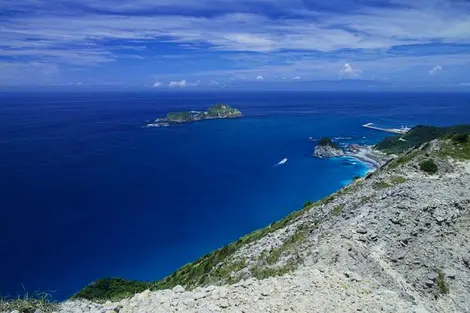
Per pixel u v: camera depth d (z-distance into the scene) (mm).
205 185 166500
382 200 37250
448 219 33094
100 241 110625
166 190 158125
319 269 19219
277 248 41344
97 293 48344
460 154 55219
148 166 194000
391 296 17203
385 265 26688
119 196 148375
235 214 133875
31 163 189750
